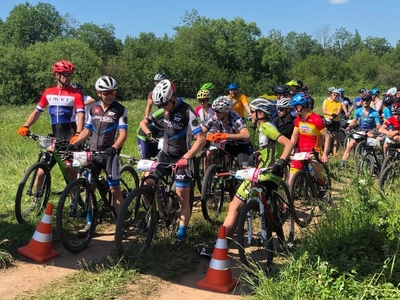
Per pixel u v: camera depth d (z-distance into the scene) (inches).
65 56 1823.3
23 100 1562.5
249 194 166.7
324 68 2952.8
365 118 362.3
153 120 233.1
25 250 179.8
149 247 186.1
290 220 199.5
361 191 203.9
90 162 188.7
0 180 287.4
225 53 2714.1
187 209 192.9
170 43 2669.8
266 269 161.9
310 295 138.1
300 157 225.3
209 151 249.8
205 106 284.2
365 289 134.7
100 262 174.4
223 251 159.2
